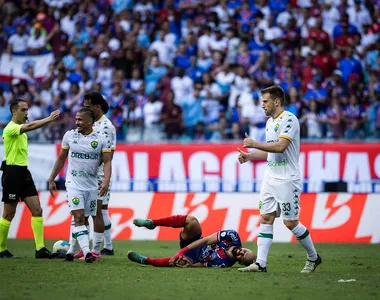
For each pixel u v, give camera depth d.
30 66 85.38
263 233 31.73
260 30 80.50
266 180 31.58
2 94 79.00
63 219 58.12
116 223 57.84
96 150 34.97
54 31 87.69
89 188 35.31
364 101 73.50
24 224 58.41
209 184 64.88
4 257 39.44
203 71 78.38
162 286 26.69
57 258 38.88
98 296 24.08
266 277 29.73
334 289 26.28
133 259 33.69
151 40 85.38
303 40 81.81
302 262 38.31
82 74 81.00
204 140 70.38
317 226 56.09
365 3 85.50
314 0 85.38
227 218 56.53
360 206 55.97
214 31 82.12
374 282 28.58
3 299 23.33
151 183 65.56
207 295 24.44
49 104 79.75
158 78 77.94
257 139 71.00
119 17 87.44
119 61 80.31
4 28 89.31
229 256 33.50
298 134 31.27
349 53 78.19
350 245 52.66
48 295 24.23
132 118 73.56
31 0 91.56
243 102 73.12
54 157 66.12
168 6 86.56
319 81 74.69
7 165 39.06
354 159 63.91
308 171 64.50
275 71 77.75
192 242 34.00
